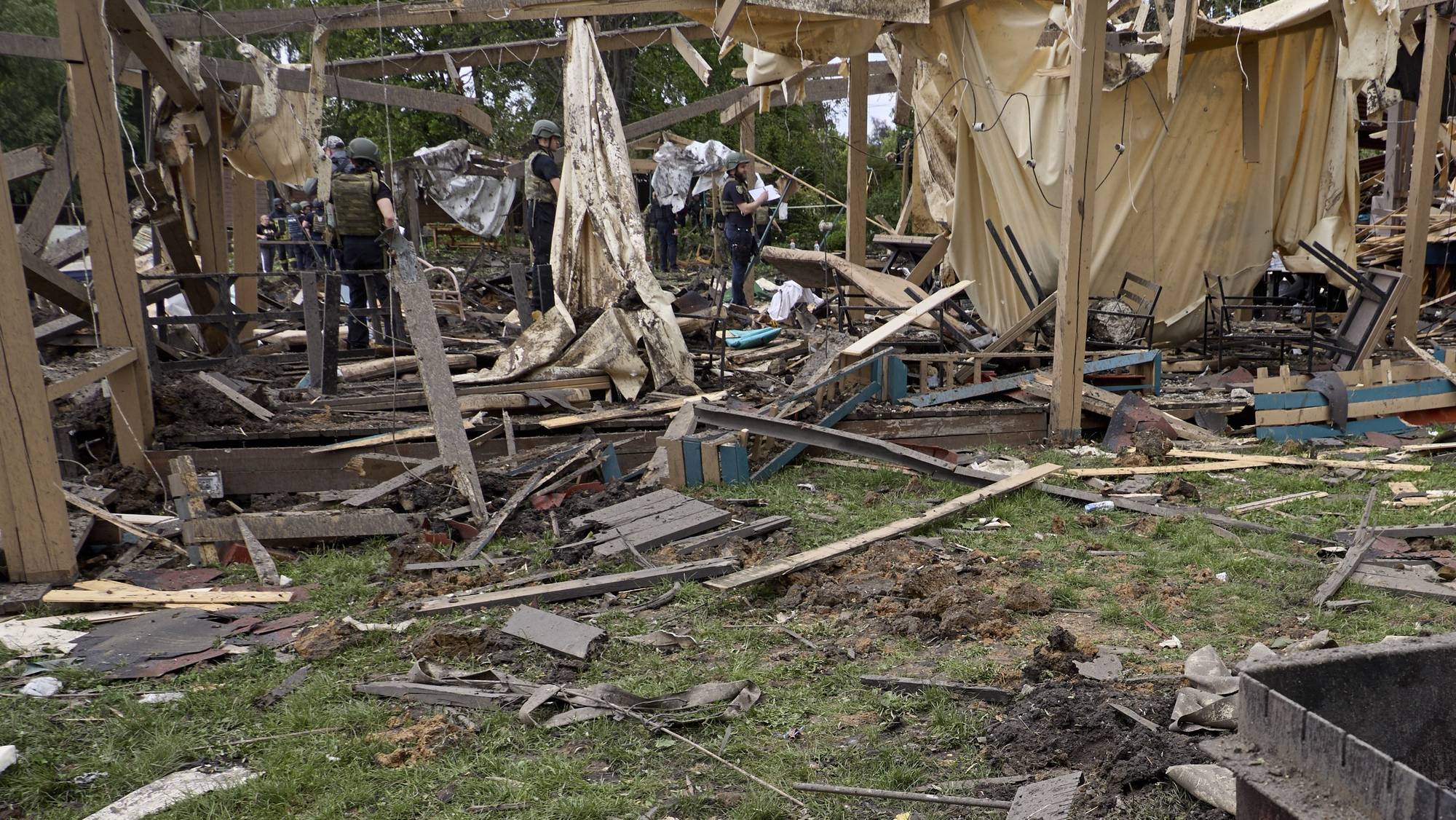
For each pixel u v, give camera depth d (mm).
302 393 9336
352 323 11406
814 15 9898
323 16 9820
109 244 7312
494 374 9562
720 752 3773
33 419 5445
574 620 5125
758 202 15320
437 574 5820
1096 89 8250
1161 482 7434
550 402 8906
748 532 6281
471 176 19516
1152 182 11602
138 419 7594
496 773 3670
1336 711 2547
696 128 29766
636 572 5594
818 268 13594
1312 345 10656
